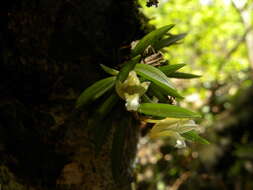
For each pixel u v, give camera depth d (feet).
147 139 2.43
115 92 0.72
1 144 0.70
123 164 0.89
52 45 0.78
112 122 0.81
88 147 0.81
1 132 0.71
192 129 0.75
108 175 0.83
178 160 2.68
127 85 0.69
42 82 0.78
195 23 3.23
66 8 0.79
